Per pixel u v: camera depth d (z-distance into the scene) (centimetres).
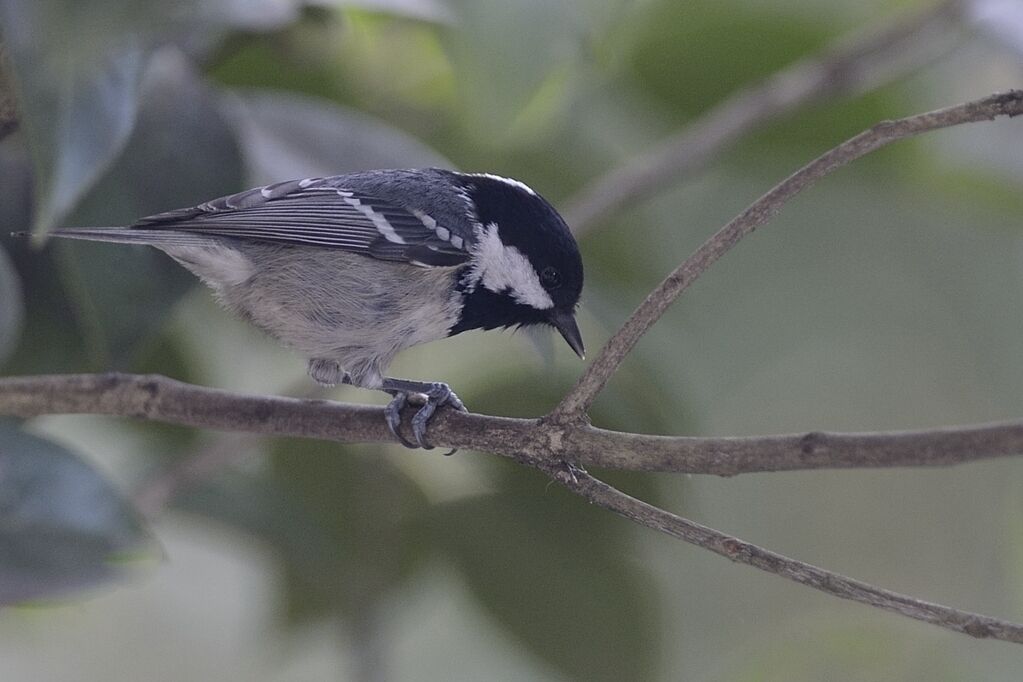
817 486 1205
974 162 911
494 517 794
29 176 715
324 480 826
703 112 907
